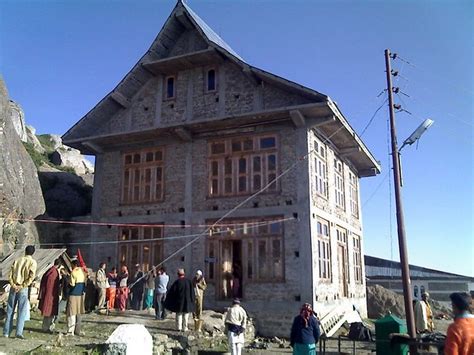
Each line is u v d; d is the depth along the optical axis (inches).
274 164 669.3
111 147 794.2
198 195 706.2
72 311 444.5
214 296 659.4
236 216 674.2
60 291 472.1
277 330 615.2
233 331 436.1
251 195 671.8
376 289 1055.6
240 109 692.7
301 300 611.5
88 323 538.6
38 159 1237.7
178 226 708.7
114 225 761.6
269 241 648.4
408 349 393.7
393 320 395.5
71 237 797.2
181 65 741.3
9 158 727.1
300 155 653.3
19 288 385.7
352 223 885.2
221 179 697.0
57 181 1048.2
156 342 438.3
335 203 772.6
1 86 754.8
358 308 858.8
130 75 751.7
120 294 653.3
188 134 715.4
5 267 542.6
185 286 526.3
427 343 319.6
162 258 708.7
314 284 616.7
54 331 445.4
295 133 663.1
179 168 729.6
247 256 656.4
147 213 738.8
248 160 685.3
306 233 628.1
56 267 457.4
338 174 816.9
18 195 730.8
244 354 502.0
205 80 734.5
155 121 755.4
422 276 1408.7
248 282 645.9
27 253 395.9
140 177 759.7
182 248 697.0
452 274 1395.2
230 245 690.2
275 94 670.5
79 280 453.4
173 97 753.6
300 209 637.9
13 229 698.2
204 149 717.9
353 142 789.2
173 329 531.8
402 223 499.2
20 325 382.6
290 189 650.2
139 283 677.3
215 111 711.7
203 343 500.7
